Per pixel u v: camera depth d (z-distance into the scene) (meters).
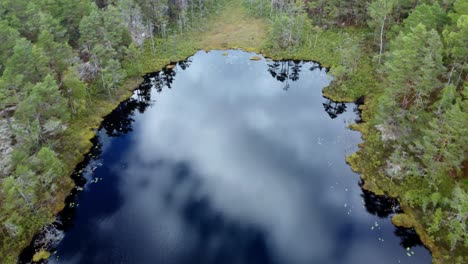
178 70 76.12
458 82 45.97
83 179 46.72
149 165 49.22
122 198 43.25
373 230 38.66
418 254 35.72
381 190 42.88
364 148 49.69
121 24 72.19
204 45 84.00
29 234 38.22
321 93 66.12
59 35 60.25
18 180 37.25
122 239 37.72
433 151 38.62
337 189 44.31
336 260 35.50
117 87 66.31
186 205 42.09
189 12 96.44
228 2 104.88
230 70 75.75
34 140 45.38
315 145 52.53
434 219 36.53
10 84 45.00
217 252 36.22
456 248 34.84
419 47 43.50
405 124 45.75
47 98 46.91
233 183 45.66
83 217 40.62
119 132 57.16
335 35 80.88
